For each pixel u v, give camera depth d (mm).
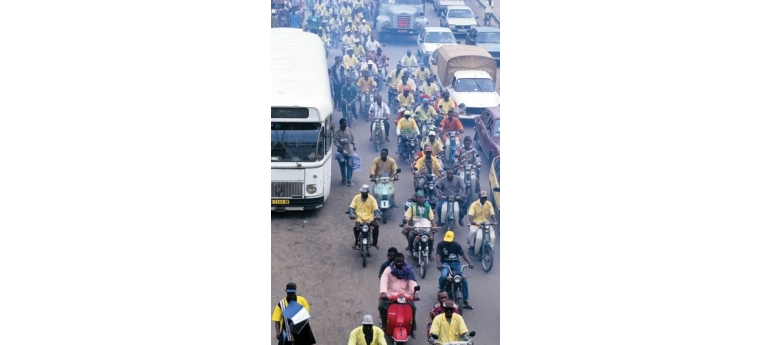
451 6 26078
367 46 24203
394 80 24344
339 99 23828
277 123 21344
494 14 26312
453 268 18359
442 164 21656
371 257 19953
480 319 18219
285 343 17016
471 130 24719
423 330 18109
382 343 16766
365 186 19922
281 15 24094
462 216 20641
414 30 24844
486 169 21875
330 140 22000
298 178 21406
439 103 23469
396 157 23250
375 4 24453
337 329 17938
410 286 17797
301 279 19188
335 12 24188
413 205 19656
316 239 20562
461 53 25281
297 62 22469
